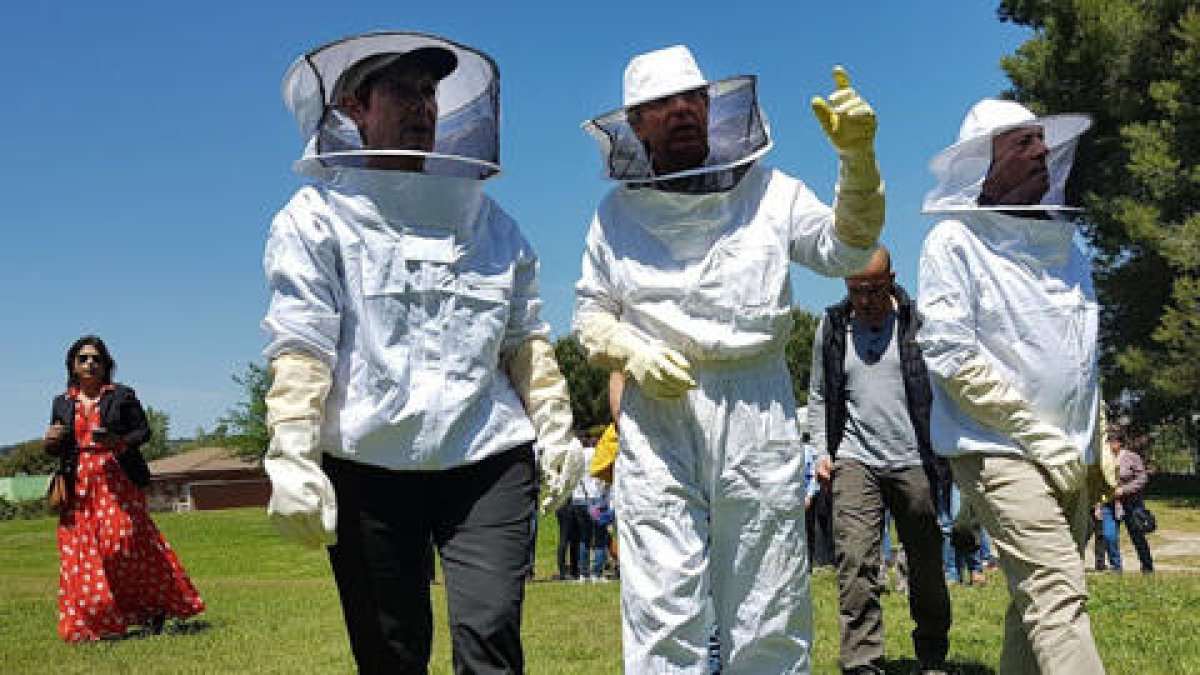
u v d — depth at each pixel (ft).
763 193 12.15
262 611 32.81
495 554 10.66
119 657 23.85
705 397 11.82
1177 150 85.35
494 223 11.91
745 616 11.78
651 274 12.11
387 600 10.78
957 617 26.43
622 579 11.94
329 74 10.87
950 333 14.11
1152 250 89.15
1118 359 89.61
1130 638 21.83
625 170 12.25
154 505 247.91
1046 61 97.55
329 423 10.79
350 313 10.91
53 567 67.41
